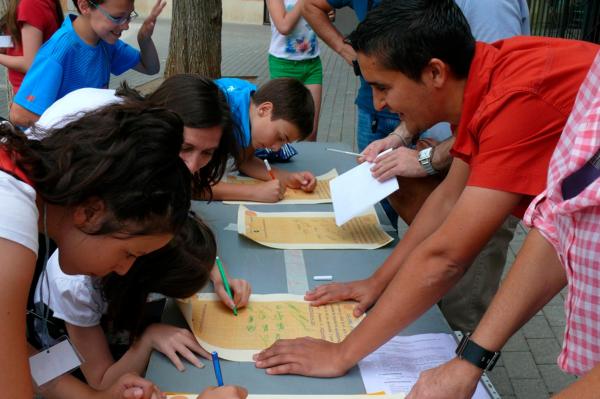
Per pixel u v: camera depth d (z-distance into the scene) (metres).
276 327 1.32
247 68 8.13
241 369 1.18
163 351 1.23
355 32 1.31
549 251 1.01
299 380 1.15
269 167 2.21
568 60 1.15
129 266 0.95
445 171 1.80
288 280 1.52
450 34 1.21
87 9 2.37
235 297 1.39
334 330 1.31
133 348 1.28
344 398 1.10
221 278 1.43
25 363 0.76
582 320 0.87
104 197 0.82
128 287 1.28
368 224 1.86
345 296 1.42
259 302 1.41
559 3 6.53
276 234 1.76
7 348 0.74
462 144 1.29
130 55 2.88
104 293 1.29
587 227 0.80
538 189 1.11
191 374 1.17
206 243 1.36
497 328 1.02
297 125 2.07
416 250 1.17
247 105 2.11
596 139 0.77
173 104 1.59
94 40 2.46
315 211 1.96
